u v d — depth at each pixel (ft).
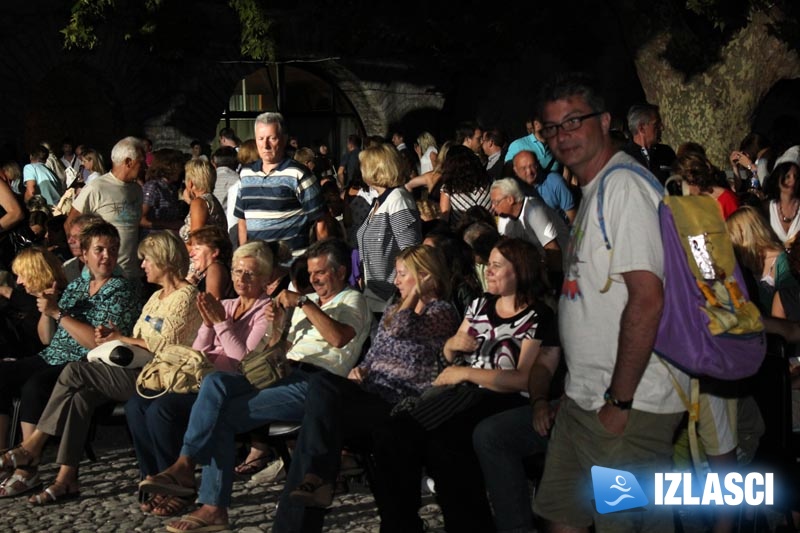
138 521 18.54
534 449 15.99
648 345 11.54
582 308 12.17
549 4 68.90
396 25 67.41
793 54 53.57
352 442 17.71
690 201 12.21
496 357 16.57
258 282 19.74
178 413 18.71
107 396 19.84
